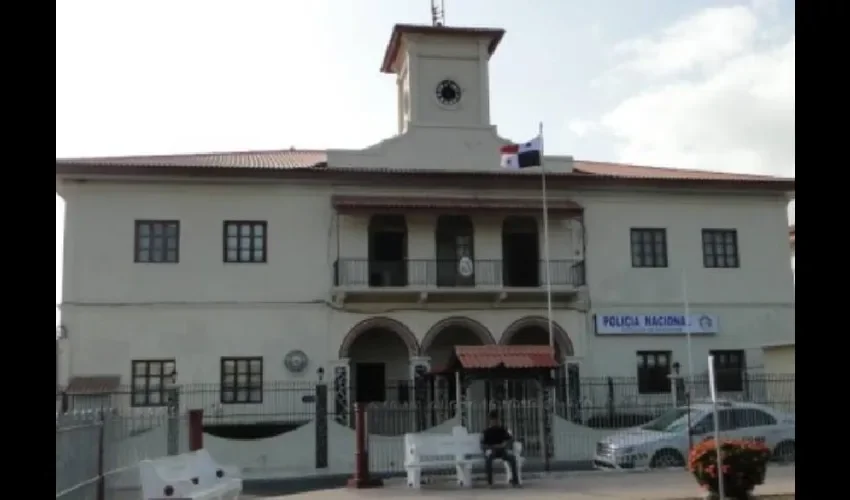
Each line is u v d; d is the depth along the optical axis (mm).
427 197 31188
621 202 32562
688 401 20562
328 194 30703
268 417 28812
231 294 29469
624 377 31281
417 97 32094
